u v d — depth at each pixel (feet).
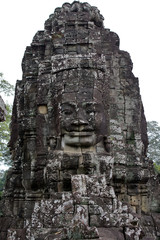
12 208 24.45
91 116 20.70
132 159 24.14
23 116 24.86
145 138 27.91
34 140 24.00
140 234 15.51
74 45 24.71
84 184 17.71
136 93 26.53
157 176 27.48
